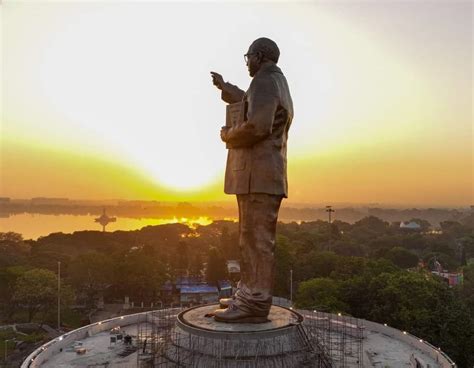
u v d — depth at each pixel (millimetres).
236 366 32625
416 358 45062
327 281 87375
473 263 147125
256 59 37750
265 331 34219
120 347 48719
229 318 36438
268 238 36594
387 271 102125
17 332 89250
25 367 41156
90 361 44250
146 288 120188
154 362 37375
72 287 113562
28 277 96062
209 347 33656
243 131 35344
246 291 36781
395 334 55344
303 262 125625
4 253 141000
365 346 51312
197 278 148500
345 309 79750
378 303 79125
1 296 103125
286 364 33531
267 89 35438
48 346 46562
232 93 41125
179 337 36000
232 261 168625
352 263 116250
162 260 160625
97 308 112125
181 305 113938
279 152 36562
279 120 36219
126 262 122500
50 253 145625
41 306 98938
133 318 59656
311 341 37500
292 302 95875
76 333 51750
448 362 43812
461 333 67500
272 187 35812
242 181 36406
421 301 72438
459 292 115500
